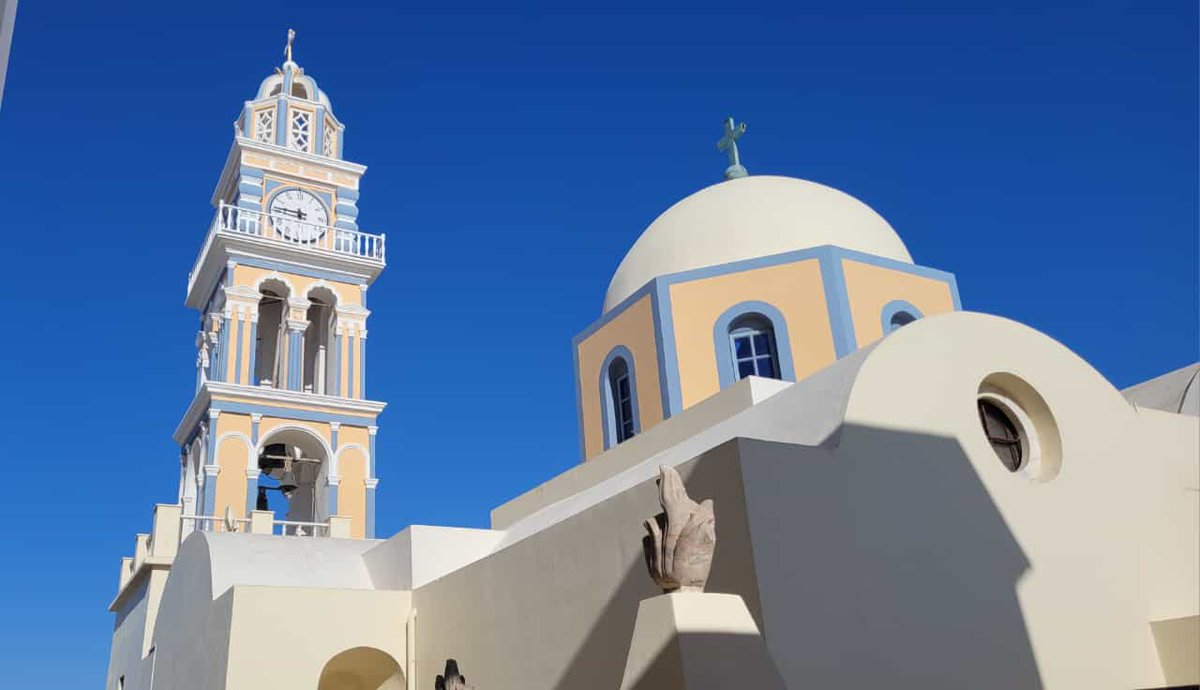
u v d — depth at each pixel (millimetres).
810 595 8789
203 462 24031
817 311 17203
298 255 26859
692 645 6645
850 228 18984
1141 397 18453
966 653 9500
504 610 13094
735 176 22141
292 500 27156
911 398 10547
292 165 28172
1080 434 11734
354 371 26781
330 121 30016
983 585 9969
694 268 18750
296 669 14922
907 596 9391
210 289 27922
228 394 24234
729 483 9125
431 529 17141
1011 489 10750
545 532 12383
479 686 13430
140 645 21094
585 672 11047
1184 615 11320
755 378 14469
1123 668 10508
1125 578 11102
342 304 27312
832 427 10070
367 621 15766
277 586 15219
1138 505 11734
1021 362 11781
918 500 9969
